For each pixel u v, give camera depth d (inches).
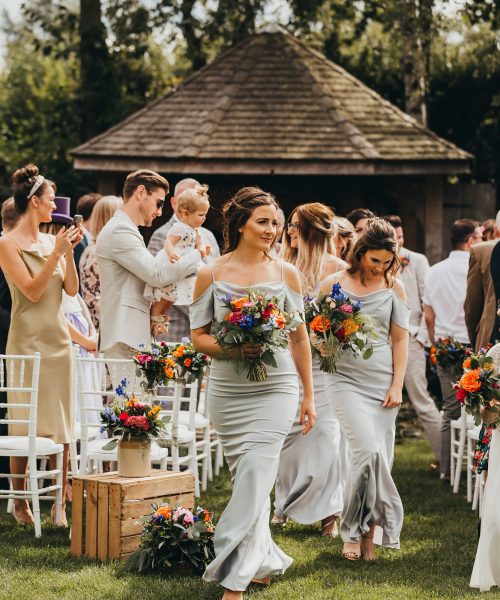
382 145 613.9
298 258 298.2
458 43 815.7
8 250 295.0
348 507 260.5
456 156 613.3
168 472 269.9
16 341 295.6
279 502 295.7
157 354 279.0
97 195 384.8
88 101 786.8
